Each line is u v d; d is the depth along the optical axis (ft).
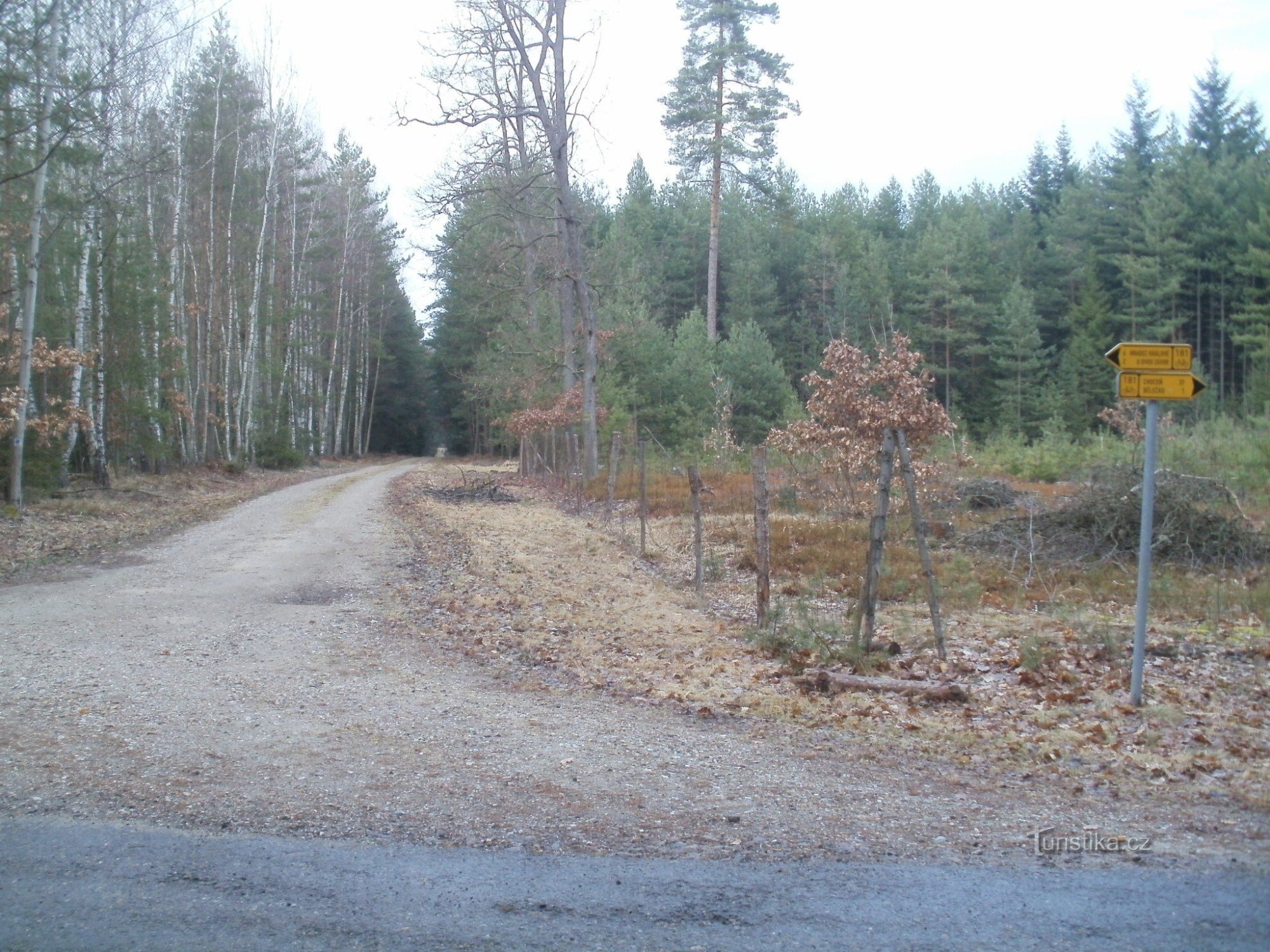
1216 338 155.94
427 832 16.14
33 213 65.62
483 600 38.60
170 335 103.09
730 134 129.08
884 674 27.48
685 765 19.74
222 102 123.03
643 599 39.52
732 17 127.34
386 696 24.97
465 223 104.68
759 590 32.63
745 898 13.83
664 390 128.16
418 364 255.09
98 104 75.15
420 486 106.83
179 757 19.62
